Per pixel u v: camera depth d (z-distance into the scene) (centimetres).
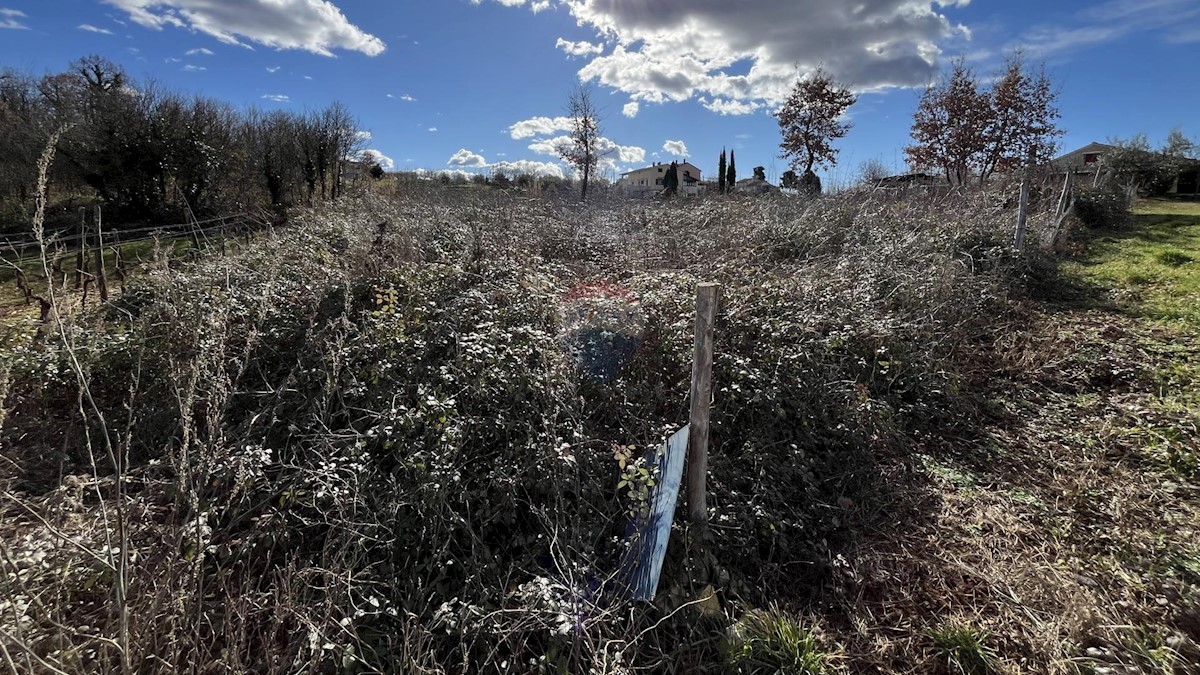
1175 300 622
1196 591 238
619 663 215
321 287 445
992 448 375
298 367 360
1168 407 393
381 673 204
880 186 1042
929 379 428
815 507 306
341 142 1995
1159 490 316
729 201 1044
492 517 269
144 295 519
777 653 222
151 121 1563
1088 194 1228
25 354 383
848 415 359
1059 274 752
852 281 539
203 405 336
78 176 1554
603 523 274
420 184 1634
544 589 226
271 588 235
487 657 215
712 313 245
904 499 323
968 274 624
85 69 1920
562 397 319
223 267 510
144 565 213
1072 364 475
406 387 330
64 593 213
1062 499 320
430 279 465
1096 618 233
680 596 245
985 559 276
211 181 1711
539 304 414
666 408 349
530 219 852
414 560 253
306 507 273
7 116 1717
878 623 245
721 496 297
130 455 329
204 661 198
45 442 339
